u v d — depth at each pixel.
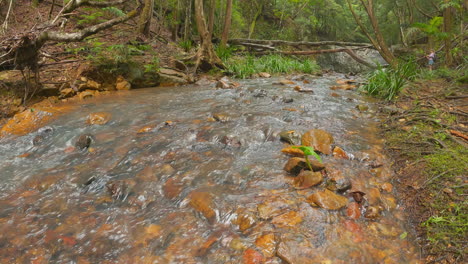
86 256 1.86
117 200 2.44
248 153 3.21
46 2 9.44
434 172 2.61
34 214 2.26
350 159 3.03
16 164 3.07
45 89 5.27
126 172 2.85
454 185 2.38
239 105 5.04
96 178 2.75
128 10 11.00
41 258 1.84
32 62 4.92
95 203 2.40
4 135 3.80
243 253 1.84
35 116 4.34
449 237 1.91
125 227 2.11
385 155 3.11
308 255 1.81
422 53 9.71
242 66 9.02
